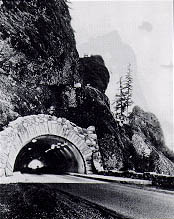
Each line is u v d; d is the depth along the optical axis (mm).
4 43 39781
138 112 69000
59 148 34375
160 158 59594
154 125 70312
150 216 8398
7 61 39594
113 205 10062
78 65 55812
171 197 12695
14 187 16000
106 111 50562
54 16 50406
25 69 41688
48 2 49344
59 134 29250
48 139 31484
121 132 57469
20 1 44156
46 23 47531
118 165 44719
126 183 19438
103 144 45094
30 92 40781
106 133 47000
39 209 9008
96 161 30609
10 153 26094
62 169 40156
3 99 35625
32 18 45531
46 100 42844
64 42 51438
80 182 20203
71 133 29766
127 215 8383
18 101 37688
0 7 41031
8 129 27031
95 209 9195
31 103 39812
